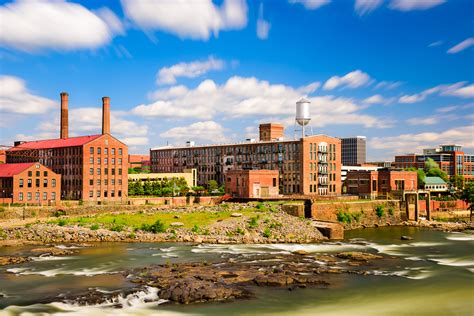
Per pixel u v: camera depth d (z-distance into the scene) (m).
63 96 163.88
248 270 58.97
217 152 187.25
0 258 64.88
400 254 74.81
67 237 82.50
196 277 54.78
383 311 45.94
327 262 65.75
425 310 46.44
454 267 65.06
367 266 64.25
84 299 46.94
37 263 63.09
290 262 65.06
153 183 167.12
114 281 53.44
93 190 138.75
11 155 168.50
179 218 96.12
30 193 123.19
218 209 108.06
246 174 135.38
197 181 195.88
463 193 146.25
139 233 85.50
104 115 152.75
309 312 45.09
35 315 42.78
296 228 92.75
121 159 145.75
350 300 48.94
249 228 89.94
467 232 104.94
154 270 58.50
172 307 45.38
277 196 133.12
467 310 46.62
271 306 46.38
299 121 159.75
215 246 77.81
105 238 82.69
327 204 112.75
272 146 163.00
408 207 128.75
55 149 149.88
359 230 108.56
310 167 153.75
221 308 45.47
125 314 43.34
